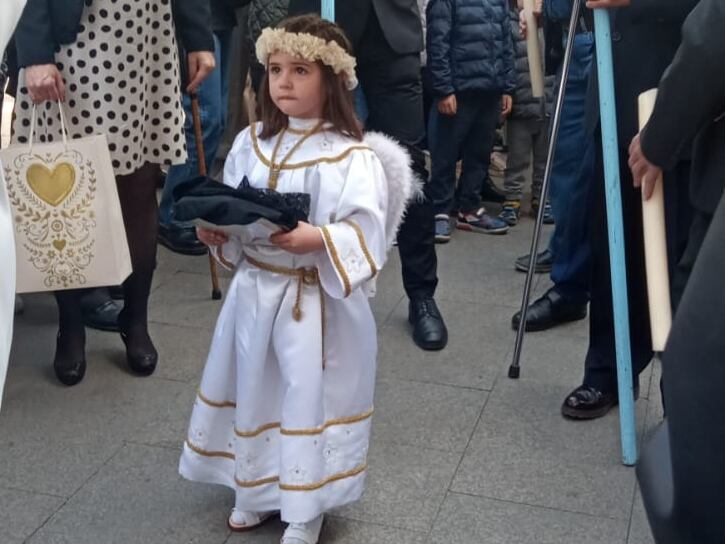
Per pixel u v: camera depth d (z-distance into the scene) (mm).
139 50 3055
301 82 2303
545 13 3775
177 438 2969
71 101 3020
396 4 3365
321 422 2357
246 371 2371
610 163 2689
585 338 3689
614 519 2600
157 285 4090
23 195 2799
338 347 2389
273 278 2344
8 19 1236
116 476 2770
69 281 2883
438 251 4637
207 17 3291
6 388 3242
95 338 3596
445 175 4750
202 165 3891
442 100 4641
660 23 2721
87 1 2949
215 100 4379
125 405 3152
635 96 2779
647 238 2354
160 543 2496
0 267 1271
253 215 2170
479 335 3697
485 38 4625
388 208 2416
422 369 3412
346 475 2439
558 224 4160
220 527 2553
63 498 2668
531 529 2557
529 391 3266
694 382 1137
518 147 5031
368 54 3406
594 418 3070
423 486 2727
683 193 2646
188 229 4445
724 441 1116
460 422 3064
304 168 2326
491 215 5223
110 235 2867
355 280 2270
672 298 2494
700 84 2068
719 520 1148
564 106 3949
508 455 2887
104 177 2834
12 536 2512
